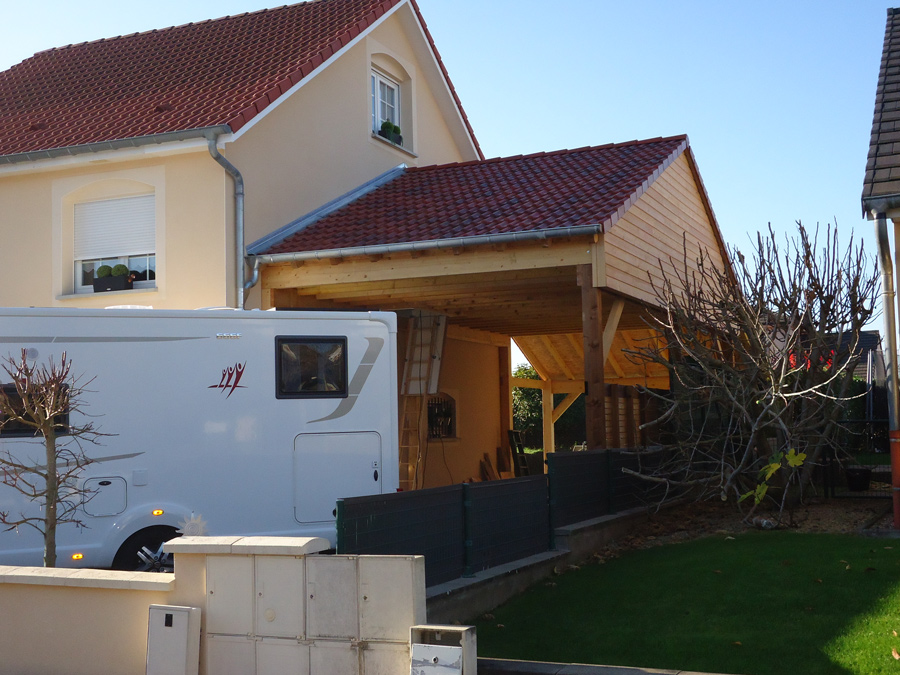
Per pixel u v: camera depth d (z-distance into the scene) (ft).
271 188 48.96
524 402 120.26
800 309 37.04
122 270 47.55
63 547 28.68
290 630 17.98
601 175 47.65
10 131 52.60
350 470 32.42
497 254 40.91
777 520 36.29
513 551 30.53
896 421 32.63
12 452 28.71
